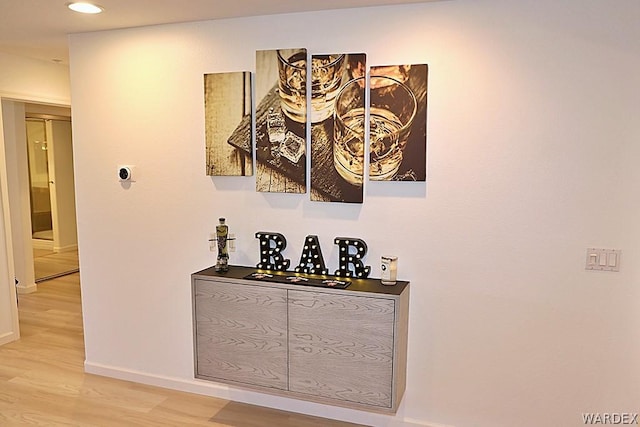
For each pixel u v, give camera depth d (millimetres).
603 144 2273
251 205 2922
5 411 2945
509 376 2543
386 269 2566
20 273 5363
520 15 2326
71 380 3363
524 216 2424
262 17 2754
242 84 2816
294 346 2609
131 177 3168
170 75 2998
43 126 7199
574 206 2346
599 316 2365
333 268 2787
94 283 3383
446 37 2445
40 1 2477
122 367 3387
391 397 2463
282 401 2998
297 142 2732
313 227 2805
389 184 2623
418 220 2596
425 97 2486
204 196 3023
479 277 2529
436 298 2613
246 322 2688
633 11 2174
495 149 2430
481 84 2416
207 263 3070
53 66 4305
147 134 3102
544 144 2355
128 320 3326
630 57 2197
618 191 2275
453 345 2617
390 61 2547
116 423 2832
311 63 2676
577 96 2285
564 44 2277
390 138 2559
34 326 4379
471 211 2504
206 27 2879
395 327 2412
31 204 7477
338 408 2877
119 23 2924
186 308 3158
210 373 2811
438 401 2684
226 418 2898
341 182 2688
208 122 2908
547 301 2436
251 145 2861
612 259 2312
